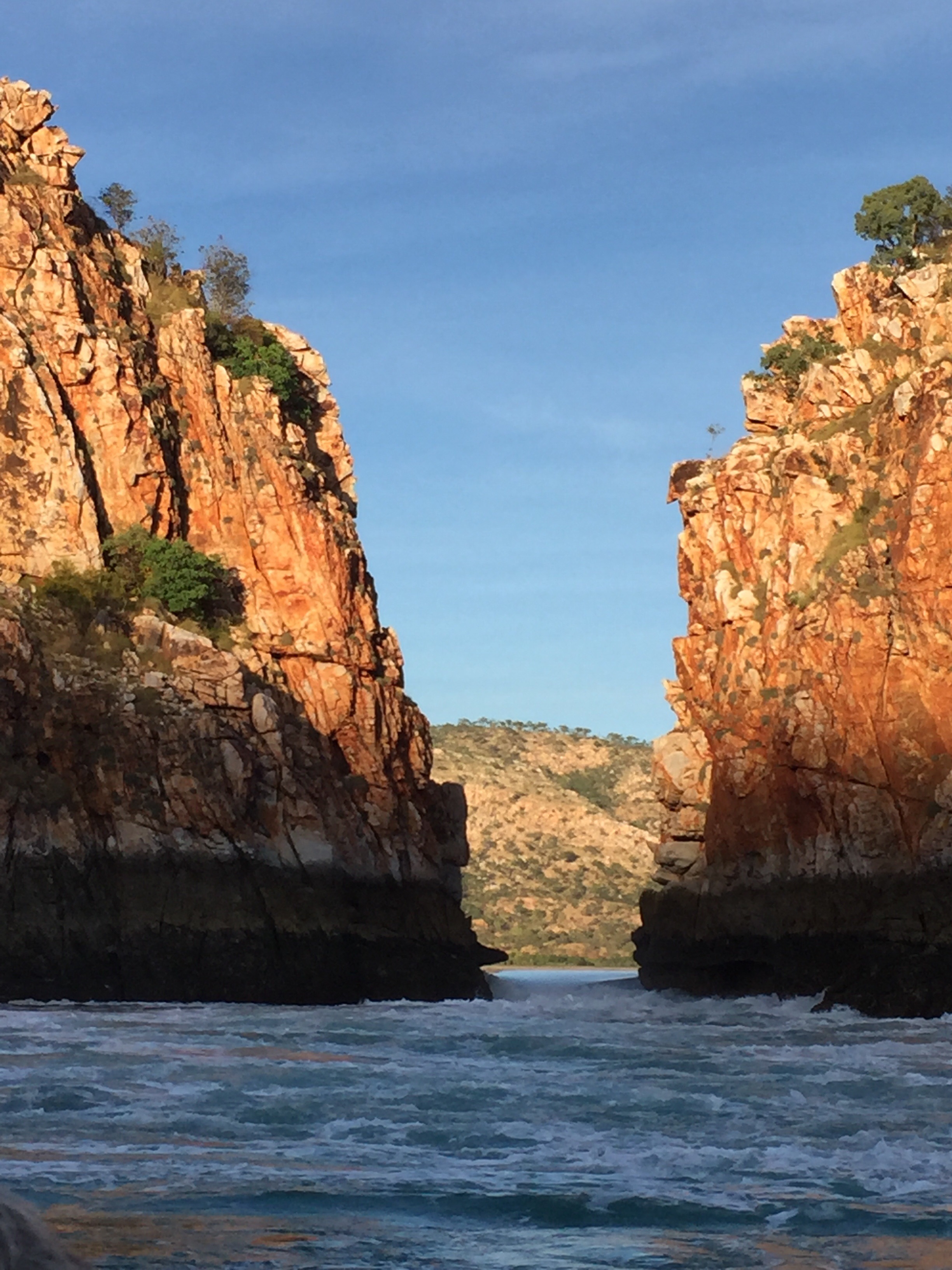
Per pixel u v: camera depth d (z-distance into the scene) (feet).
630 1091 106.73
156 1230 68.54
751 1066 122.11
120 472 238.89
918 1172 82.53
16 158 252.83
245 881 208.44
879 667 224.33
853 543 235.20
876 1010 199.31
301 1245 67.00
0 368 231.71
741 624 248.11
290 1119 95.96
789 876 231.30
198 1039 135.13
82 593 220.84
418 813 252.83
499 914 589.32
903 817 217.97
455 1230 70.79
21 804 191.83
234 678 221.25
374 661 254.88
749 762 240.32
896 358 249.34
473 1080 111.34
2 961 183.62
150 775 205.05
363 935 222.28
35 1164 81.51
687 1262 65.72
